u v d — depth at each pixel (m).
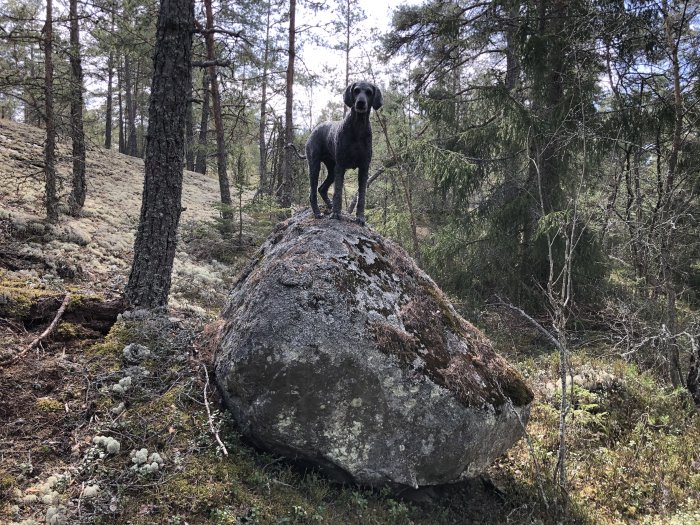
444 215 7.05
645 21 4.92
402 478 2.57
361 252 3.01
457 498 2.86
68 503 2.10
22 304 3.21
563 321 2.82
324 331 2.51
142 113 20.42
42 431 2.44
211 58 8.42
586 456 3.30
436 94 7.62
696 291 5.97
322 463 2.60
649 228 4.56
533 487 2.98
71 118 7.14
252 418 2.54
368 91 3.06
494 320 5.99
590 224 5.16
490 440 2.72
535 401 3.79
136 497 2.19
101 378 2.78
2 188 7.26
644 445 3.45
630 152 5.22
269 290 2.66
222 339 2.94
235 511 2.22
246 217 8.78
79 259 5.58
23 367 2.77
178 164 3.70
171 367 2.96
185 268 6.21
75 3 6.80
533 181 6.01
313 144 3.49
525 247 6.19
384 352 2.55
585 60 4.98
